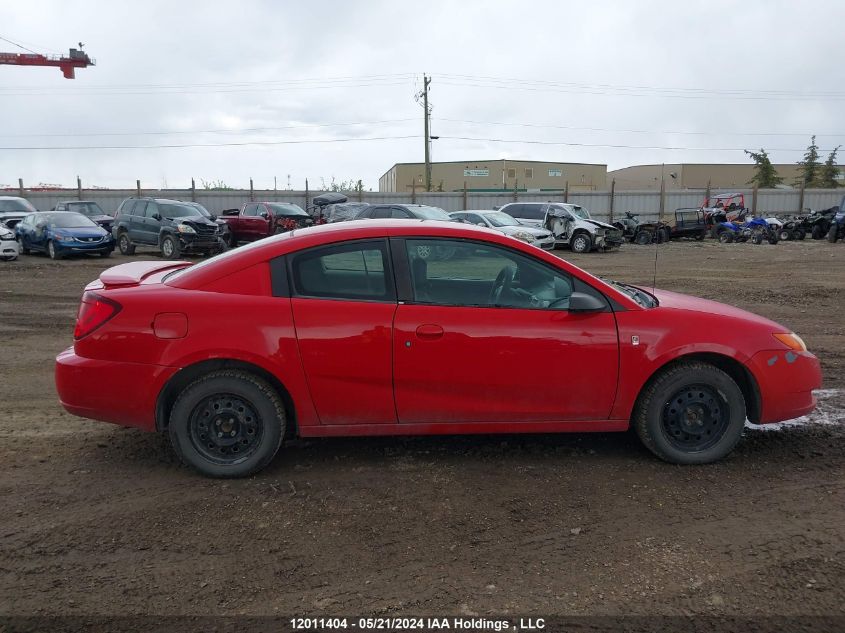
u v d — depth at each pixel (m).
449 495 3.80
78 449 4.57
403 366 3.93
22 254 21.03
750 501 3.71
